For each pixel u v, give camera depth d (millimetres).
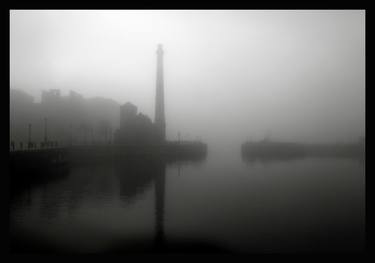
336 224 18578
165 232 16781
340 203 23281
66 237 16219
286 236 16453
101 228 17266
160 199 24219
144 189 27859
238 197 25109
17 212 20172
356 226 18078
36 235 16344
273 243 15719
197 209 21375
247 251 14977
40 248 14867
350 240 16141
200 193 26500
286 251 14633
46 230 17062
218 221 18828
